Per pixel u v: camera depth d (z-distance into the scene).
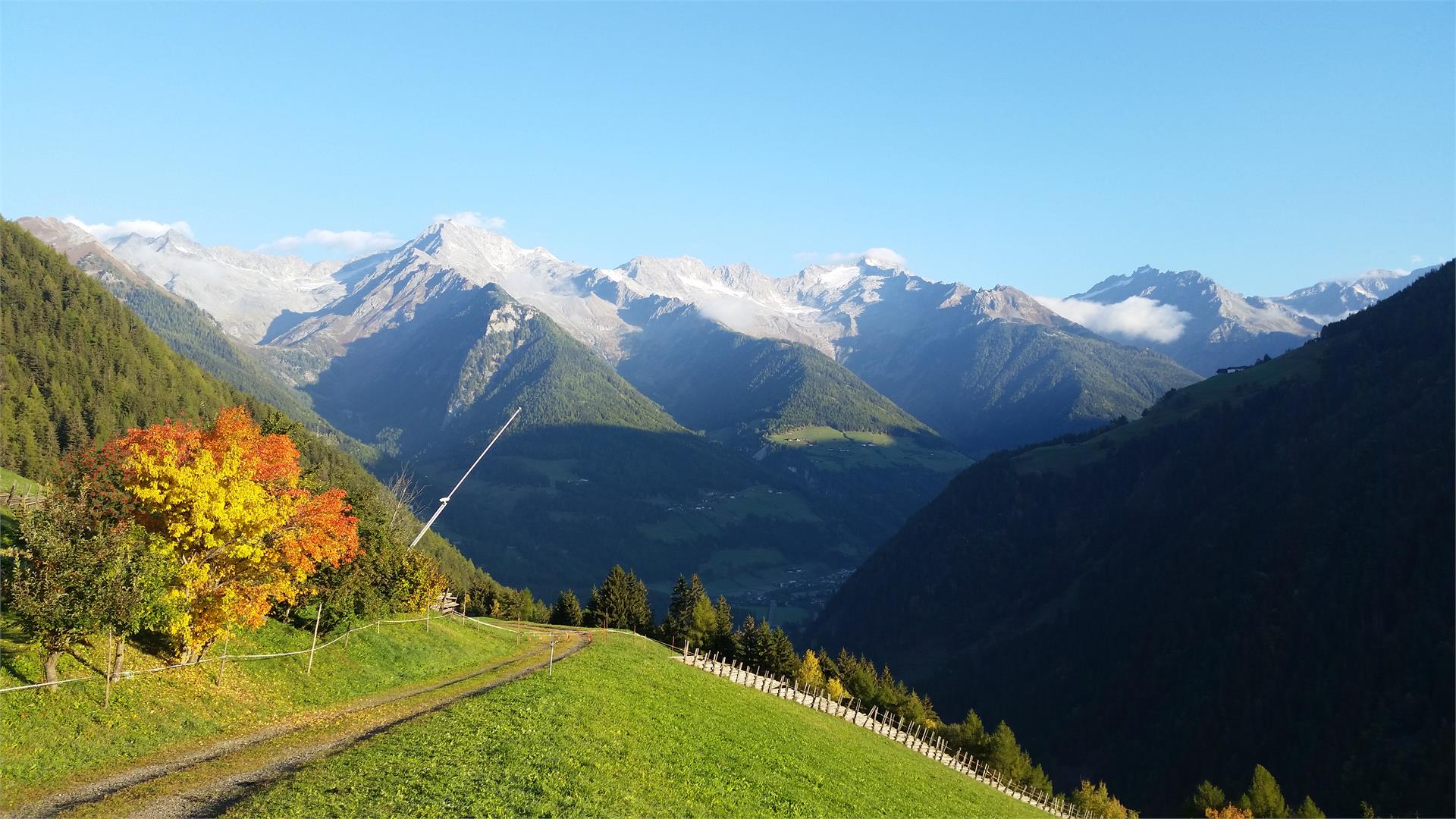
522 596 157.25
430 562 93.75
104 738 32.97
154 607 36.03
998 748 117.12
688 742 46.72
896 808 48.38
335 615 55.44
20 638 36.62
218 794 29.31
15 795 27.48
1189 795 175.88
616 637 106.00
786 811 39.34
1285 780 166.75
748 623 130.50
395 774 31.00
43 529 33.25
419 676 59.97
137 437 40.88
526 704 44.94
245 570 42.97
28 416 164.00
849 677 130.88
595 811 30.39
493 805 28.83
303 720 42.31
